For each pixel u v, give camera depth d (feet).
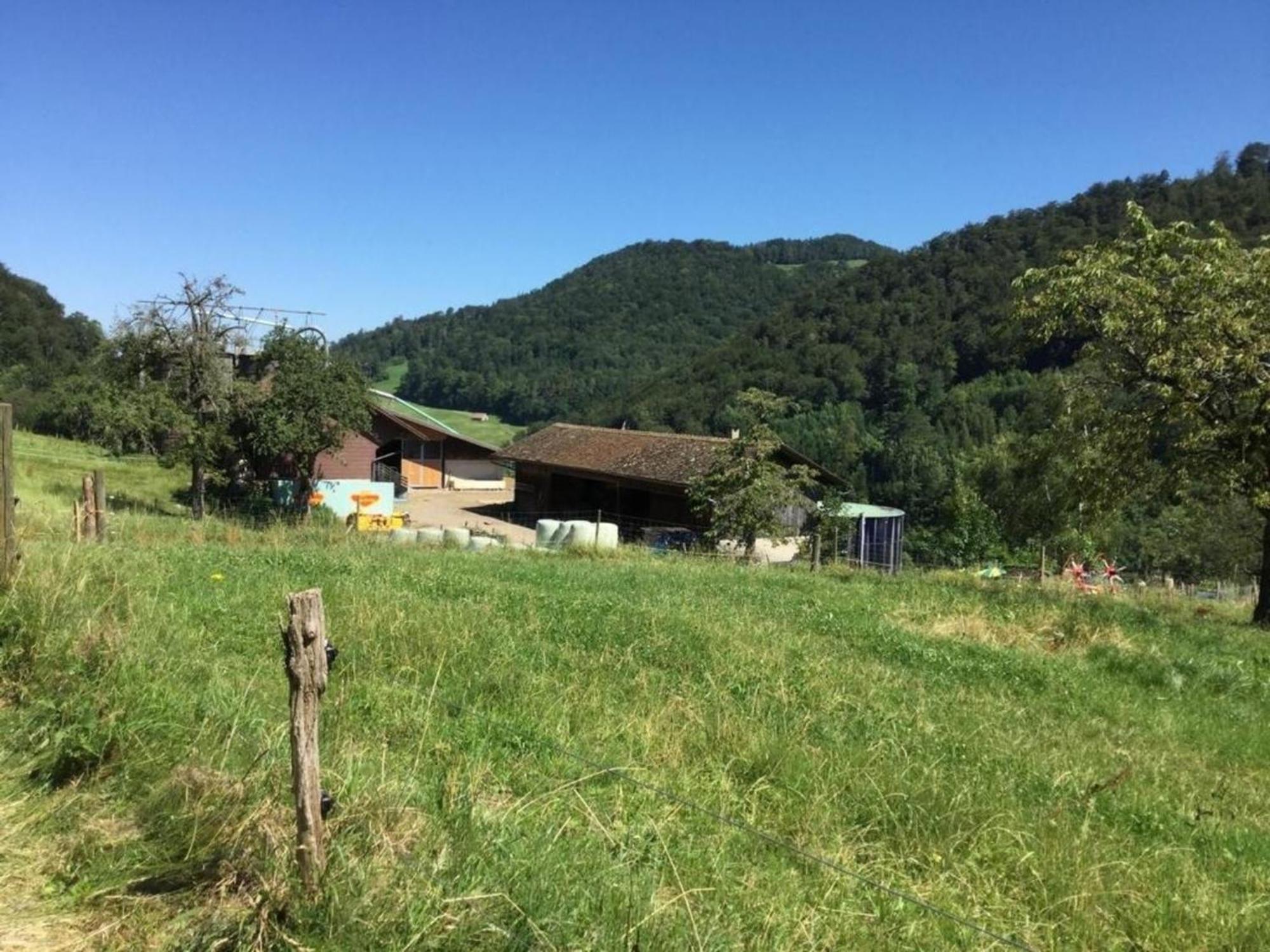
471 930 9.80
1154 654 35.04
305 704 10.34
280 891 10.05
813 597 44.32
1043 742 22.57
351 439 141.69
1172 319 52.21
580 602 32.89
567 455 146.30
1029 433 65.98
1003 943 11.63
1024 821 16.31
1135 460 55.01
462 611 28.71
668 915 10.91
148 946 9.94
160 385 97.66
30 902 10.72
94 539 39.01
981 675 29.37
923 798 16.48
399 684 20.22
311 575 36.04
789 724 20.42
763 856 13.98
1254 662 36.65
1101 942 12.83
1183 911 13.76
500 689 20.97
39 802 12.98
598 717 19.70
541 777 15.39
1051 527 65.31
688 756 18.01
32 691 15.89
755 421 82.79
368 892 10.04
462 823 12.09
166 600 26.04
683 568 55.83
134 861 11.44
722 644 27.76
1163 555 133.39
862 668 27.66
